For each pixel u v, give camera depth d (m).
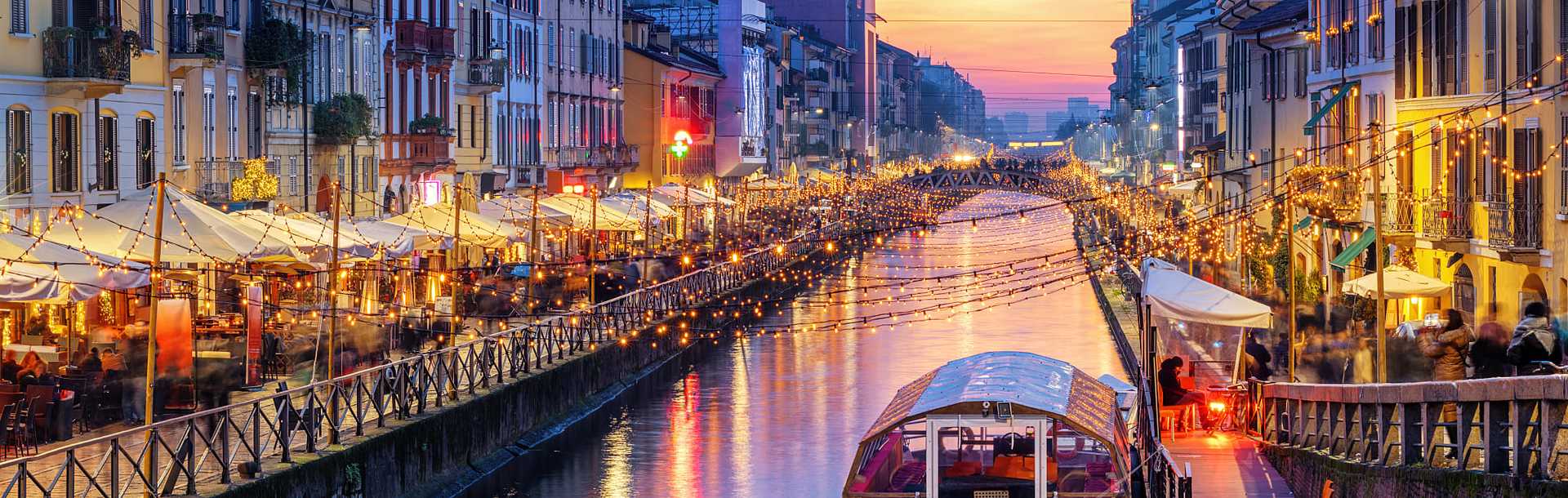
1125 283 63.66
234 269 32.03
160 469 19.39
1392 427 19.03
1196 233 58.97
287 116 46.03
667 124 96.94
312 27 47.59
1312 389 22.62
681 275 50.88
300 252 29.30
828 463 30.38
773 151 128.50
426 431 25.97
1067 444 18.31
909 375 43.88
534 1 73.19
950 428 18.34
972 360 22.53
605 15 88.81
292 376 30.50
